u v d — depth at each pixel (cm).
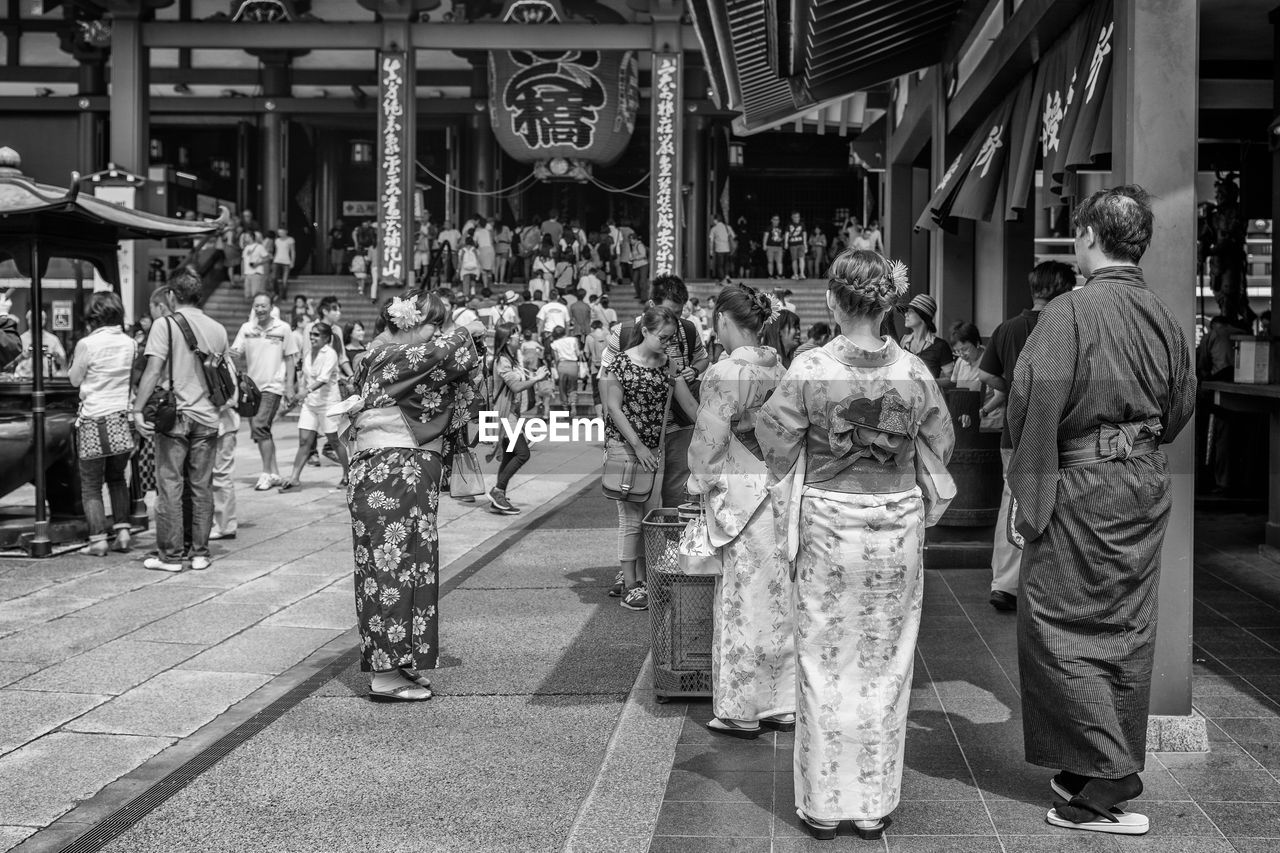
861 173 3062
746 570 434
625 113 2783
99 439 805
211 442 778
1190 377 356
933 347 827
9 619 636
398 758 423
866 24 828
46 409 845
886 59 959
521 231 2928
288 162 3067
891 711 347
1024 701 364
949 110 934
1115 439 348
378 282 2322
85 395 809
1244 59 818
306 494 1139
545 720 465
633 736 440
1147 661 352
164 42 2362
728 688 436
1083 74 550
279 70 2964
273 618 641
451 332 504
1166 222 408
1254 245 1308
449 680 520
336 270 3192
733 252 3061
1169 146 407
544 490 1180
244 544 869
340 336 1193
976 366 778
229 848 348
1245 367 767
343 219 3338
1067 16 588
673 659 480
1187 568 409
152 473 916
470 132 3152
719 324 450
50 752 433
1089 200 367
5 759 425
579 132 2750
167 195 2923
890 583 348
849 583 347
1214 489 984
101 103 2853
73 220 827
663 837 348
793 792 384
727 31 786
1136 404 347
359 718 468
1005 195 754
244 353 1166
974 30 822
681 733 444
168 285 794
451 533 920
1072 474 351
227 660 558
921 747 418
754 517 433
